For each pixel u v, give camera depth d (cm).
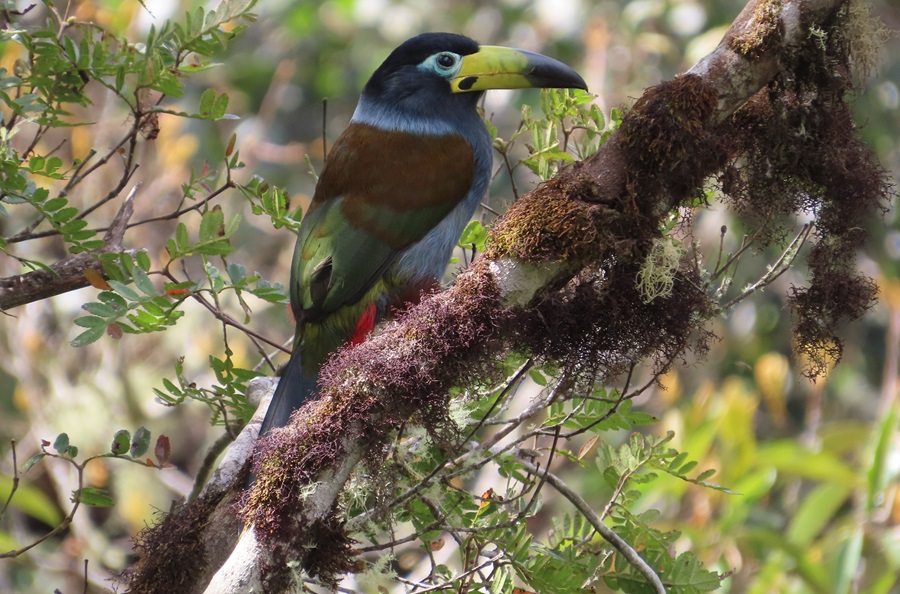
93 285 673
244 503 583
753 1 634
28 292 706
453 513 675
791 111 648
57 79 684
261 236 1490
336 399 575
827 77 639
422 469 692
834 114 651
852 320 679
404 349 584
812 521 1030
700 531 993
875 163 674
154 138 740
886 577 970
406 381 577
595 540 728
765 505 1239
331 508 572
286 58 1698
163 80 681
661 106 605
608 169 609
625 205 601
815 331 679
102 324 643
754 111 657
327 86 1677
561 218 594
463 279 597
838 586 959
